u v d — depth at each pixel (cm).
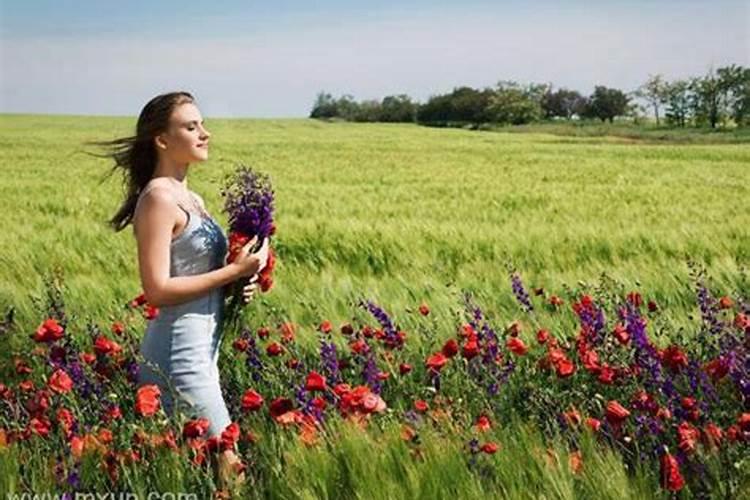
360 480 278
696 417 334
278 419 312
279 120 9025
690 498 291
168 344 331
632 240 990
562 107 11506
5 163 3028
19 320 559
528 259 895
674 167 3231
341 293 603
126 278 720
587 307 425
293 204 1532
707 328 434
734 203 1706
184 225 329
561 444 312
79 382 373
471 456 291
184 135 332
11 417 368
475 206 1572
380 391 401
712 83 9394
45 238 986
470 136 6681
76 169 2738
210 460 313
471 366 399
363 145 4819
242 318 464
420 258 884
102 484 303
